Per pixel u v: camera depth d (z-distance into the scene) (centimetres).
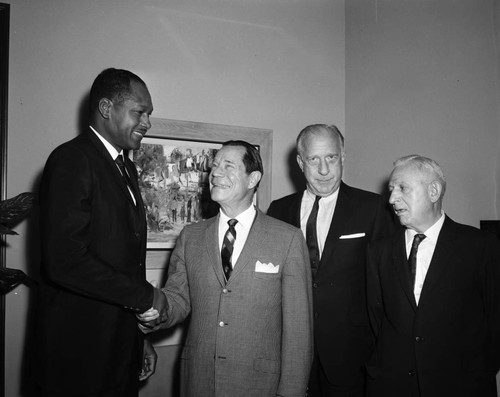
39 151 299
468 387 186
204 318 201
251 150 213
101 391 188
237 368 191
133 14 331
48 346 185
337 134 255
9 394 286
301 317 196
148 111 213
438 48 292
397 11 331
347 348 234
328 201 261
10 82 294
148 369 243
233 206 210
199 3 353
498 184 249
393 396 197
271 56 375
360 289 242
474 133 263
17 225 292
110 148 210
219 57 357
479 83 261
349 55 392
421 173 204
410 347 197
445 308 193
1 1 293
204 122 349
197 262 208
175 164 336
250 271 198
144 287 188
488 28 256
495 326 193
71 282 178
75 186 184
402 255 209
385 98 343
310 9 390
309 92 386
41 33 304
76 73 311
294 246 204
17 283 231
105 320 192
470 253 197
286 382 190
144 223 218
